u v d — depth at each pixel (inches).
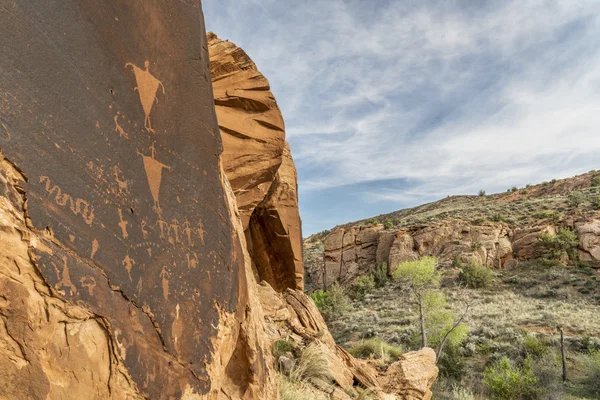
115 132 66.1
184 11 94.0
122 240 63.7
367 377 275.4
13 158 49.2
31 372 50.1
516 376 607.2
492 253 1487.5
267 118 294.4
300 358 241.8
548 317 957.2
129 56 72.6
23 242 49.8
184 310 75.4
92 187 59.8
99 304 58.1
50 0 57.8
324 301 1245.7
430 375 310.3
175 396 69.5
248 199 314.0
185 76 89.7
